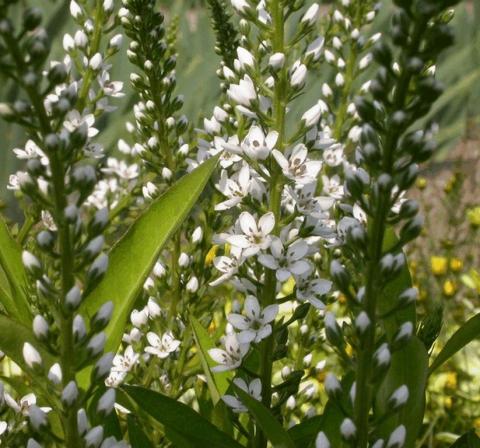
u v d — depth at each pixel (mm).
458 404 563
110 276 335
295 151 332
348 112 443
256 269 339
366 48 448
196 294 400
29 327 343
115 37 417
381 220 287
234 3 338
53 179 277
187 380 393
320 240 372
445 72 1547
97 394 339
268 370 334
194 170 335
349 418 296
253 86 333
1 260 356
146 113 408
